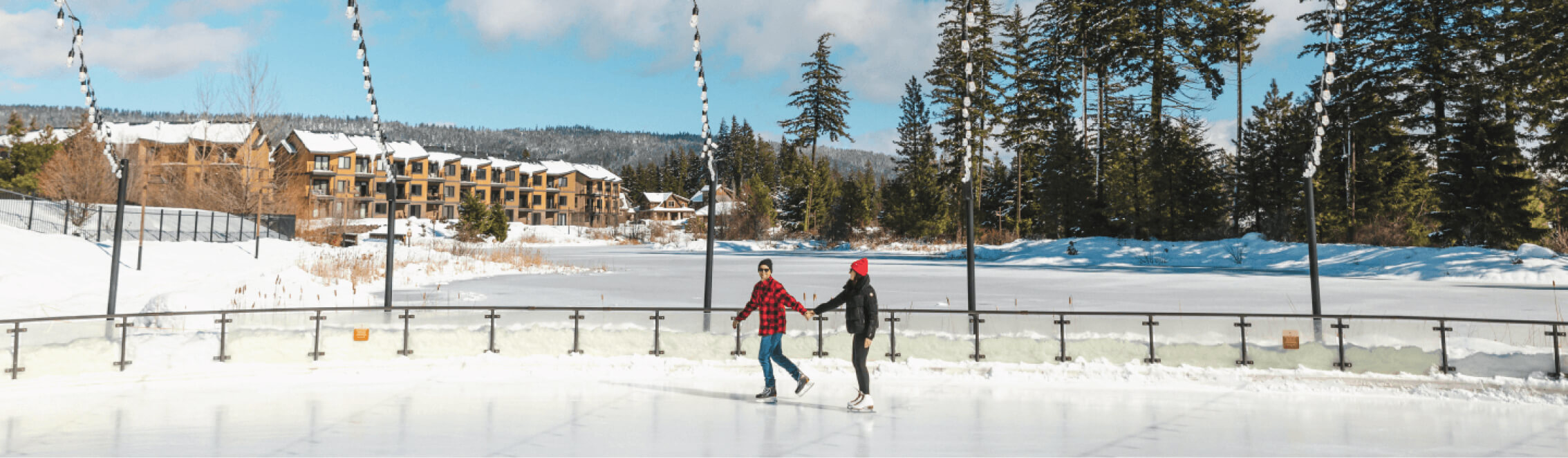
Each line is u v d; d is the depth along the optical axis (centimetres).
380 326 823
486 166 10588
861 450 511
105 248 2427
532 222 11781
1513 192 3397
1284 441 535
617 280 2327
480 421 592
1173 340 790
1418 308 1545
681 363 829
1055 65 5366
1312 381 734
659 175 17512
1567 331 695
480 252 3350
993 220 6378
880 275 2747
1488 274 2405
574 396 696
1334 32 932
